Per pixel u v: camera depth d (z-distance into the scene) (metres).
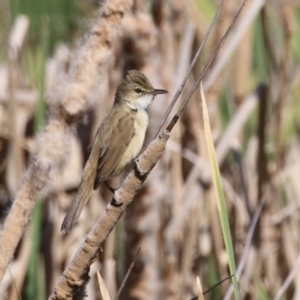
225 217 6.87
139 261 10.48
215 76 11.16
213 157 6.91
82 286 6.40
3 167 12.08
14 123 10.90
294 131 12.80
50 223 11.05
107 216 6.16
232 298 10.52
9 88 10.86
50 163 7.57
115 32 7.60
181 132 11.69
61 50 12.88
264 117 11.34
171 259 10.84
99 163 8.98
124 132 9.22
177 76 11.21
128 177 6.09
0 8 12.86
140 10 10.16
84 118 8.27
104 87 10.81
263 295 10.55
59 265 11.04
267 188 11.34
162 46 10.84
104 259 10.62
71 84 7.59
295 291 10.75
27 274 10.74
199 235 11.55
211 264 11.12
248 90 12.46
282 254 11.44
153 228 10.47
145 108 9.70
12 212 7.48
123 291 10.59
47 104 10.39
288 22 11.19
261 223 11.26
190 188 11.35
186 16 11.82
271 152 12.49
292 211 11.48
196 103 11.55
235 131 11.23
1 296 10.16
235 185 11.96
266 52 11.68
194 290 11.19
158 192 10.45
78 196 8.49
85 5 13.86
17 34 12.88
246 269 10.94
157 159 6.02
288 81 11.55
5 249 7.40
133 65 10.43
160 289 10.69
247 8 11.95
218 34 11.84
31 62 13.52
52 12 14.56
